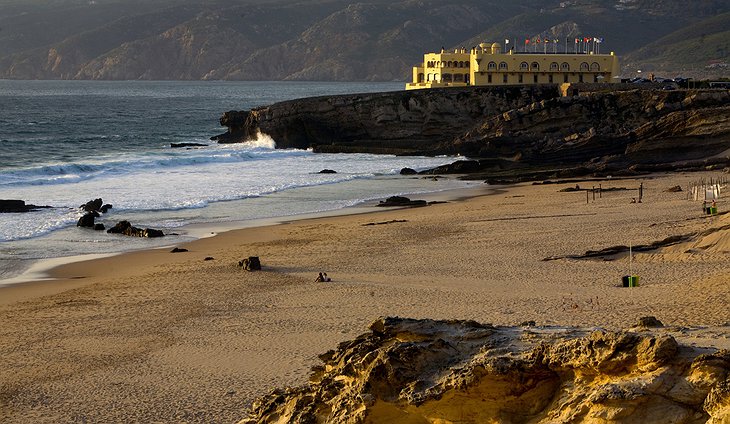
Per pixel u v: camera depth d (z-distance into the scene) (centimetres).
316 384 2142
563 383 1780
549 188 8331
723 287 3675
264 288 4375
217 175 9262
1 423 2750
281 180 8950
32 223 6350
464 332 2028
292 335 3481
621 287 4034
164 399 2875
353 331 3475
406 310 3750
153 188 8225
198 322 3766
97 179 8750
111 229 6125
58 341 3562
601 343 1720
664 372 1639
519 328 2153
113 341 3538
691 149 9962
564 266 4584
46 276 4825
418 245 5431
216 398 2848
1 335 3662
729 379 1571
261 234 6075
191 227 6384
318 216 6875
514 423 1798
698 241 4766
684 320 3152
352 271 4728
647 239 5125
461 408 1850
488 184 8888
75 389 3014
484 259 4888
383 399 1902
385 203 7400
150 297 4259
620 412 1620
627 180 8662
